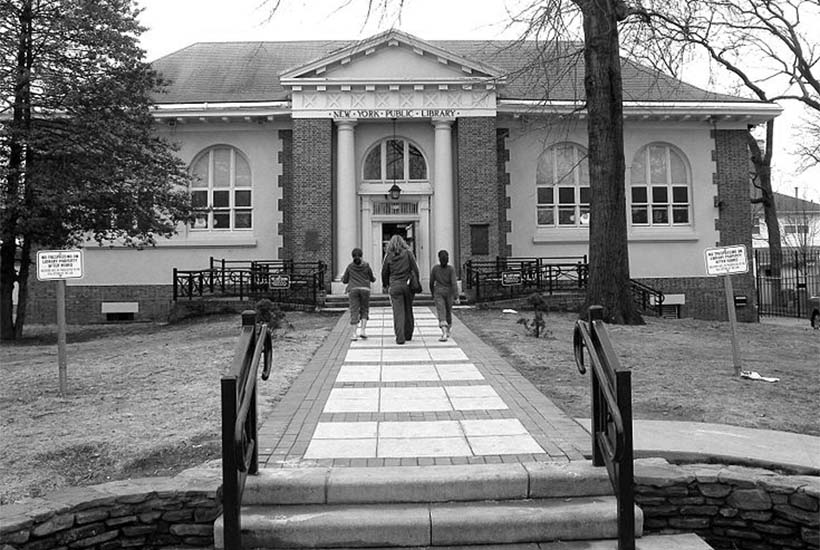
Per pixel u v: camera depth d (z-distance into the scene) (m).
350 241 21.78
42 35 16.83
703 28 16.17
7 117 19.69
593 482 5.08
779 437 6.21
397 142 23.08
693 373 9.69
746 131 24.84
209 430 6.56
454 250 22.45
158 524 4.95
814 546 4.89
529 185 23.83
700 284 24.19
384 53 21.89
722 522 5.12
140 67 17.98
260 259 23.39
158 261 23.47
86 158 16.86
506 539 4.70
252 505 4.98
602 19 15.13
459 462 5.46
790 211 61.38
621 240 15.96
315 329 14.77
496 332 13.88
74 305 23.41
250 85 25.02
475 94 22.03
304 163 21.75
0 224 16.41
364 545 4.68
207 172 23.81
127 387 8.88
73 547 4.72
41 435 6.55
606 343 4.89
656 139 24.47
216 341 13.36
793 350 12.55
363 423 6.76
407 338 12.57
